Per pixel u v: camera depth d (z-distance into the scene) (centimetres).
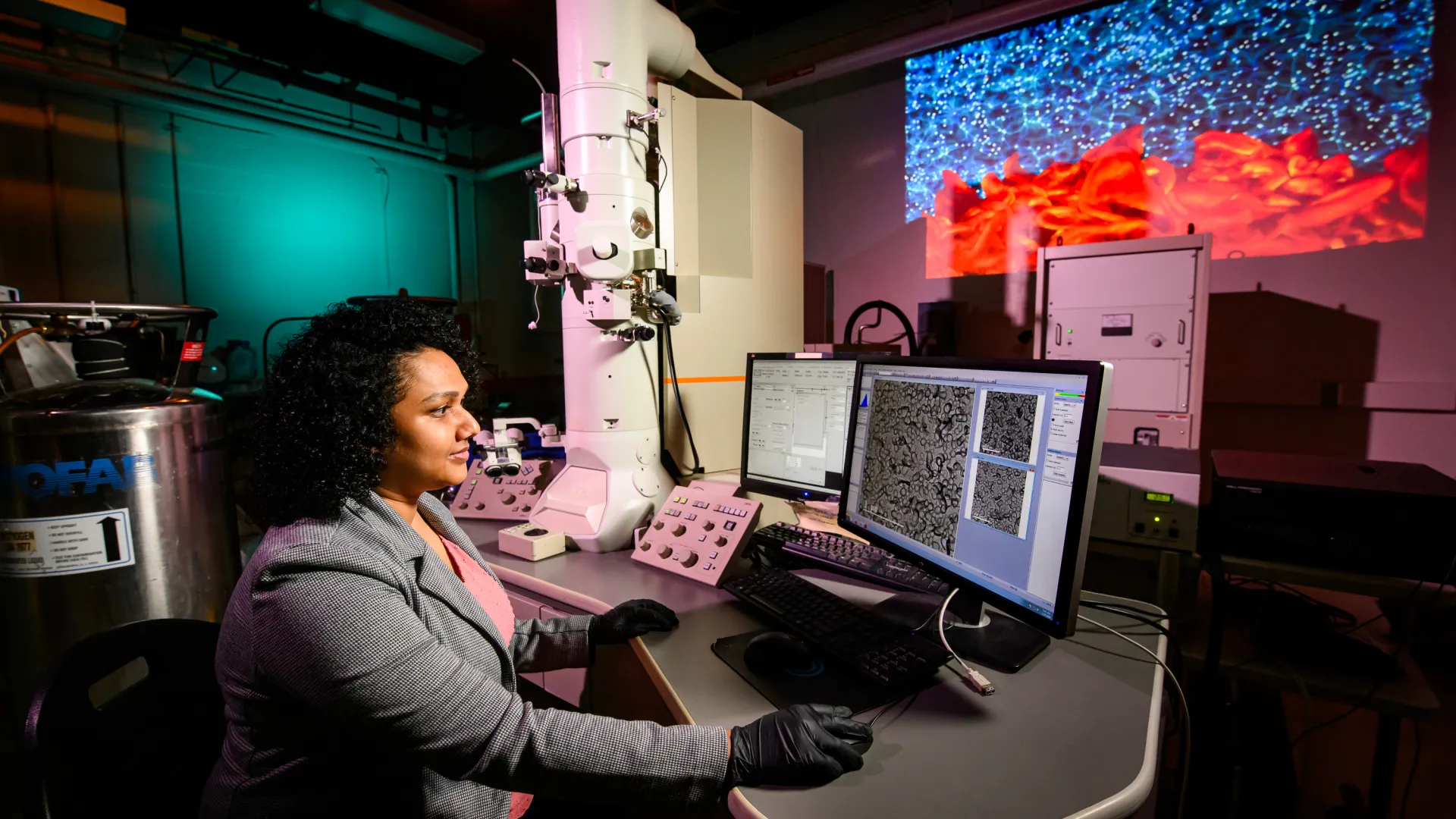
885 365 113
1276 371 208
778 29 304
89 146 349
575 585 125
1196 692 139
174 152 378
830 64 273
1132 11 222
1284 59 200
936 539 98
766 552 135
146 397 158
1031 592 79
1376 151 190
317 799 68
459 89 405
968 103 256
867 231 285
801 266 200
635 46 141
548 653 104
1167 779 140
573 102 139
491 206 514
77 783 69
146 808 76
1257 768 134
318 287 443
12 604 150
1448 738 158
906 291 276
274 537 69
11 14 265
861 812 63
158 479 155
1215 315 216
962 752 72
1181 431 179
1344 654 123
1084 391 74
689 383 169
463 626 77
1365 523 118
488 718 65
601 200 137
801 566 131
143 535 154
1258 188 206
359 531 70
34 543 146
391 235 477
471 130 509
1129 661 93
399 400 72
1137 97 223
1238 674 126
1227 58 208
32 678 154
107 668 76
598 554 144
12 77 315
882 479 111
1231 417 218
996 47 249
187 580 163
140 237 369
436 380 74
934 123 264
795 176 196
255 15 316
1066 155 237
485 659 77
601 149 137
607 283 138
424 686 62
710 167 172
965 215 259
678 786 66
